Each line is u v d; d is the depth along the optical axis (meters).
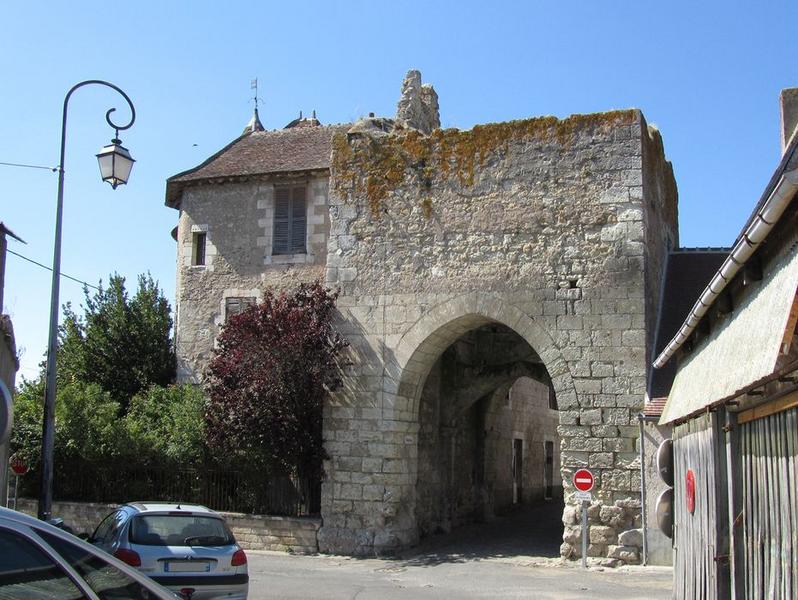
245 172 22.67
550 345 17.09
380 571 15.59
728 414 7.30
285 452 18.56
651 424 16.23
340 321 18.67
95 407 21.48
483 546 18.92
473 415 24.12
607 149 17.42
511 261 17.66
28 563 4.79
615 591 13.38
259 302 22.05
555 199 17.59
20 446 21.33
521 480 28.23
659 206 19.73
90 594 4.88
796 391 5.53
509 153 18.09
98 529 11.34
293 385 18.28
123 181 12.44
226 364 18.92
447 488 21.80
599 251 17.11
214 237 22.86
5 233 13.34
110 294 24.77
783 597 5.85
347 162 19.22
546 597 12.84
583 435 16.62
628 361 16.59
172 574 9.89
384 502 17.78
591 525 16.30
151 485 20.56
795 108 10.12
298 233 22.19
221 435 18.92
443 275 18.09
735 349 6.63
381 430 18.02
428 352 18.53
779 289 5.53
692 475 9.06
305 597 12.53
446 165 18.50
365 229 18.84
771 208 5.22
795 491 5.58
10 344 14.75
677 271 19.80
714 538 7.67
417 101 20.91
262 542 18.55
